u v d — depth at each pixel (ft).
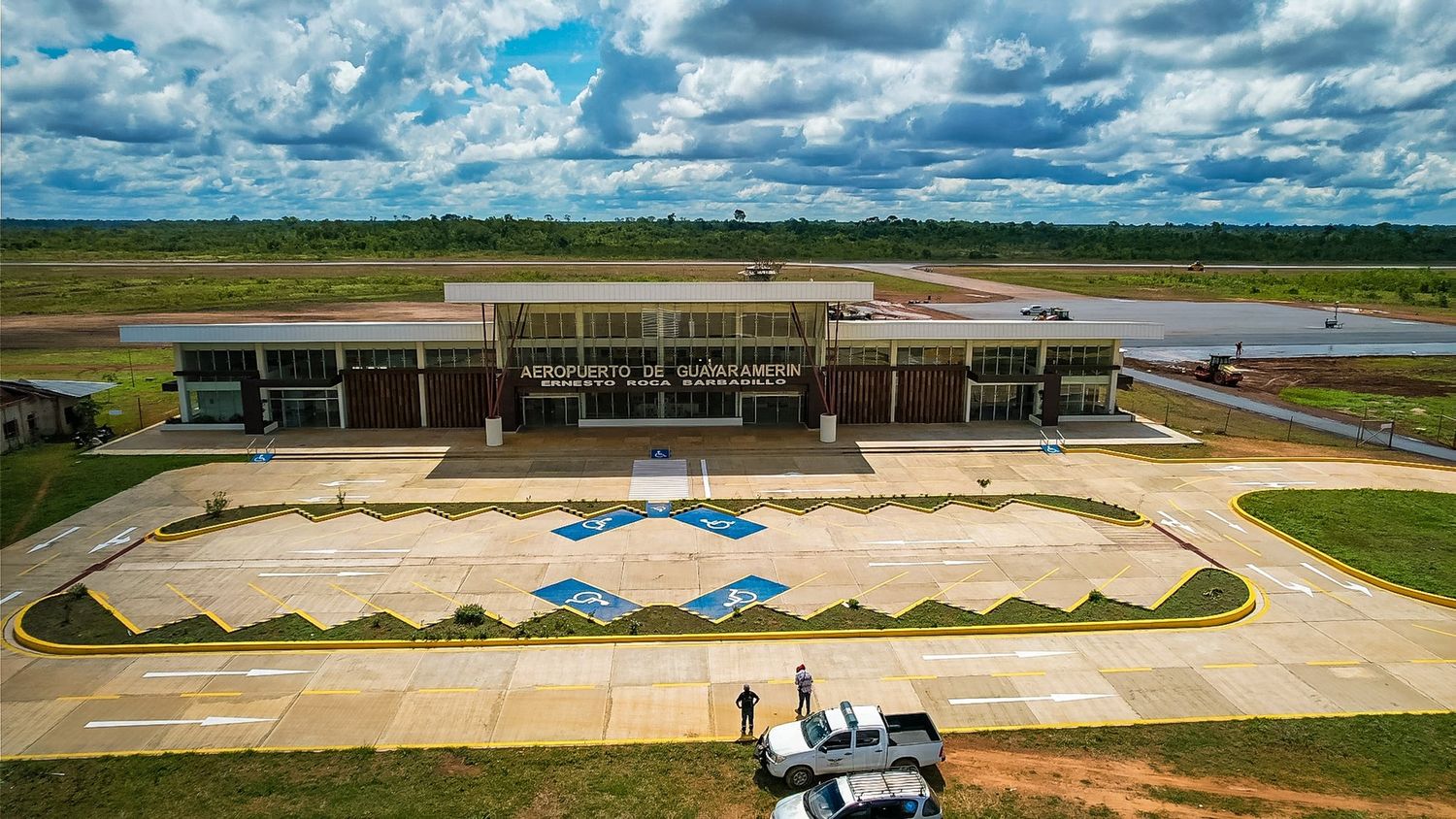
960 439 198.90
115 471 172.65
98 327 355.97
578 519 146.30
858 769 78.23
